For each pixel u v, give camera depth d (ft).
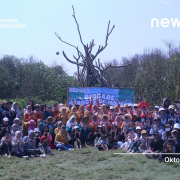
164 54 63.21
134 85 61.52
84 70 49.60
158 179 21.35
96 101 41.06
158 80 55.88
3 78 68.18
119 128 34.71
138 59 74.28
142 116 34.68
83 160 26.61
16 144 28.14
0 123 31.78
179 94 50.29
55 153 29.78
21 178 21.91
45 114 35.04
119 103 40.96
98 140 32.07
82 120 34.14
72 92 41.29
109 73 84.99
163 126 31.53
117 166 24.71
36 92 67.67
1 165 24.72
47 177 22.18
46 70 70.33
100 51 48.29
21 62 78.38
